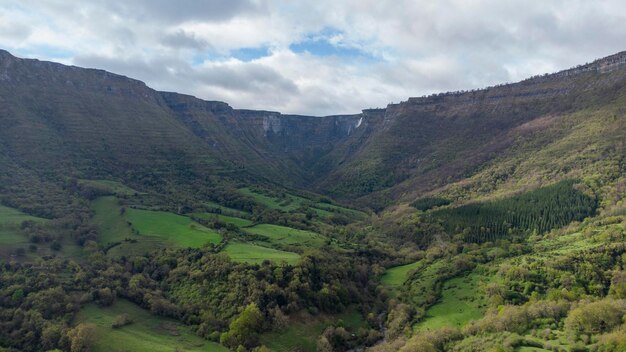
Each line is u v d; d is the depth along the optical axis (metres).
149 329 141.50
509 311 133.00
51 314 134.62
